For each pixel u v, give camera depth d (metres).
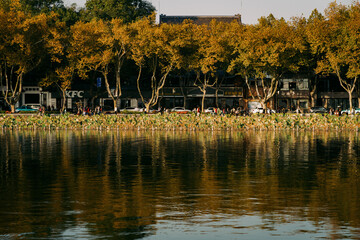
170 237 12.32
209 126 53.81
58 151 31.25
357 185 19.09
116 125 55.03
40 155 28.98
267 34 71.06
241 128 54.22
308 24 75.56
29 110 82.38
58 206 15.46
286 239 12.14
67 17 96.12
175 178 20.78
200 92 93.62
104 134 47.12
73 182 19.73
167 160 26.80
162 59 77.50
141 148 33.25
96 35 73.06
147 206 15.51
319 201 16.22
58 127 55.59
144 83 94.50
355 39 69.44
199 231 12.80
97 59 71.75
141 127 54.97
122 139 40.88
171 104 95.62
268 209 15.12
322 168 23.78
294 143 37.16
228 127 54.22
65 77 74.69
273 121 53.84
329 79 95.31
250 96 94.56
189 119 54.03
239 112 83.25
